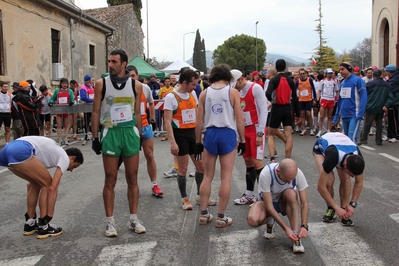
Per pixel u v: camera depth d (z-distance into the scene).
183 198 5.69
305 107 12.91
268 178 4.13
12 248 4.43
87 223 5.19
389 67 10.86
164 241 4.51
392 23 18.66
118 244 4.46
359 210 5.36
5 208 5.97
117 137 4.50
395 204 5.57
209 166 4.88
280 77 7.80
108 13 27.97
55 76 17.78
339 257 3.96
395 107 10.92
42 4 16.73
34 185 4.82
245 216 5.27
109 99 4.45
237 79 5.64
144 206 5.87
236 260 3.96
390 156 9.00
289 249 4.19
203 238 4.55
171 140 5.41
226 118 4.70
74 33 20.00
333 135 4.73
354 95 8.54
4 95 12.03
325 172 4.53
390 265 3.75
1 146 12.33
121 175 7.94
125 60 4.48
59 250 4.34
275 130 8.05
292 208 4.15
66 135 12.47
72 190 6.91
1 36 14.04
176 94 5.48
